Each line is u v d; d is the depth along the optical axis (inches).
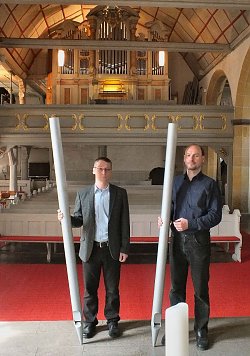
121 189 162.6
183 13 665.6
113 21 732.7
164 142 585.9
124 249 160.7
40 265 299.1
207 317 154.4
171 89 835.4
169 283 252.7
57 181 150.0
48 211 345.7
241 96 581.6
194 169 154.0
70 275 152.9
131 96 765.9
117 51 765.3
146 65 776.9
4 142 586.6
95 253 160.9
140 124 586.9
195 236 151.6
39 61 829.8
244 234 430.9
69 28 749.3
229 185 597.6
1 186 829.8
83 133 584.1
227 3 422.9
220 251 346.3
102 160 159.5
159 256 150.4
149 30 751.1
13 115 585.9
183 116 589.3
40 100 994.1
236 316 193.8
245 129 589.0
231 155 594.2
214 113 591.2
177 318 67.3
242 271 283.3
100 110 585.0
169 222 150.6
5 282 256.5
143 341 159.6
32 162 934.4
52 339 162.9
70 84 773.9
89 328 163.2
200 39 700.7
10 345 157.8
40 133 584.4
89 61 770.2
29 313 202.5
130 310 207.8
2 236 322.3
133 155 863.1
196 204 151.7
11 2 402.0
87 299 163.9
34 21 697.0
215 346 155.6
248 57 541.3
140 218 326.0
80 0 403.5
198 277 152.6
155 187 599.8
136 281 259.9
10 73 745.0
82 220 162.1
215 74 697.6
